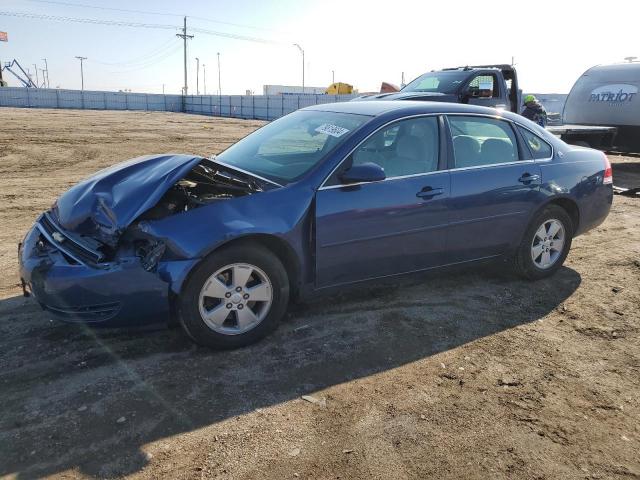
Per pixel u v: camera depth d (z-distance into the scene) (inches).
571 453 110.0
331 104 201.5
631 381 137.8
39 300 137.7
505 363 144.9
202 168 182.9
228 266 139.9
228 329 144.9
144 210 138.4
